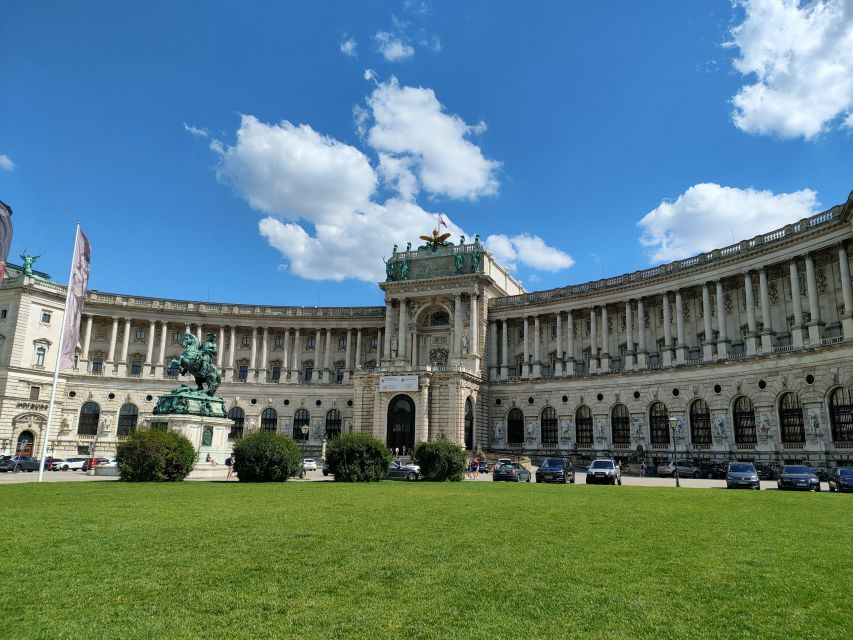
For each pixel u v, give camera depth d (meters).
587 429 90.25
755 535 20.80
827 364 64.69
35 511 24.03
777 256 72.06
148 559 15.98
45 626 11.03
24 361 95.31
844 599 13.15
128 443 42.09
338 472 48.47
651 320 88.25
